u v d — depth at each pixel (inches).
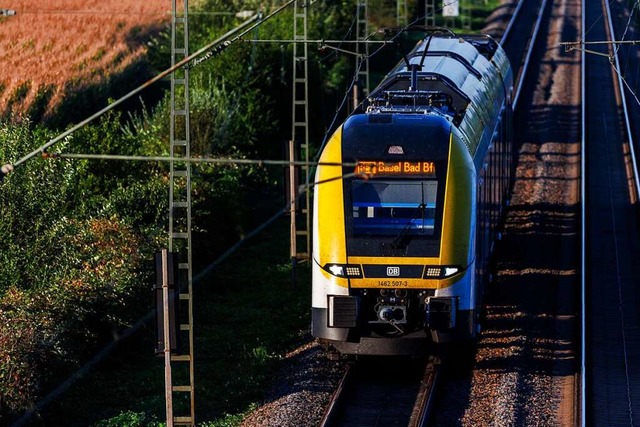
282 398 2672.2
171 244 2539.4
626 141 5748.0
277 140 6063.0
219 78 5895.7
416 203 2696.9
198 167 4394.7
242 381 2847.0
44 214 3272.6
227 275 3885.3
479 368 2842.0
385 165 2704.2
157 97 6382.9
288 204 3821.4
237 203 4451.3
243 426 2524.6
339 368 2871.6
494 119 3656.5
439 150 2714.1
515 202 4633.4
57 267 3201.3
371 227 2696.9
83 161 3784.5
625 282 3661.4
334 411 2549.2
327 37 6550.2
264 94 6038.4
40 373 2684.5
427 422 2470.5
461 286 2701.8
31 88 5629.9
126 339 3127.5
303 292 3683.6
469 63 3838.6
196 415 2669.8
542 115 6318.9
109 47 6496.1
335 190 2714.1
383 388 2746.1
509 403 2559.1
